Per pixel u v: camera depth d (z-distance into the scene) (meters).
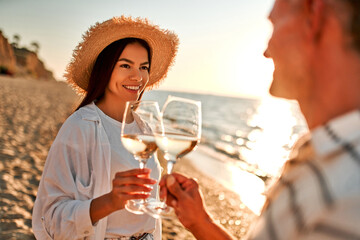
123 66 2.13
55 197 1.80
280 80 0.81
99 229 1.83
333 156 0.60
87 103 2.13
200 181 11.27
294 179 0.65
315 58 0.72
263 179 12.84
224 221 7.46
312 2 0.73
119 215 1.94
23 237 4.23
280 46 0.79
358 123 0.61
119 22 2.11
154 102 1.78
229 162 16.38
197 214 1.32
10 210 5.00
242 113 67.88
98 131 1.92
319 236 0.54
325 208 0.55
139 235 2.01
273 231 0.62
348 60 0.66
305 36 0.74
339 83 0.68
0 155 8.10
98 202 1.59
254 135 32.12
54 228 1.71
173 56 2.54
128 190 1.37
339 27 0.66
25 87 49.72
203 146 21.45
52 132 13.35
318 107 0.73
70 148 1.85
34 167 7.65
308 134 0.78
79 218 1.62
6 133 11.23
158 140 1.31
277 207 0.64
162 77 2.64
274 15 0.82
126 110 1.63
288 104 124.12
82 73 2.32
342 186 0.55
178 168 13.12
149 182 1.38
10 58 92.12
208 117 51.22
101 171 1.88
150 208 1.38
